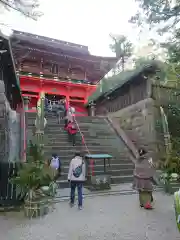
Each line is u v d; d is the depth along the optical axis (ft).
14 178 18.89
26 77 81.76
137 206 20.75
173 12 32.53
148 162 20.92
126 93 54.75
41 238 13.47
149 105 44.34
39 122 39.73
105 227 15.30
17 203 20.47
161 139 42.45
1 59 30.22
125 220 16.76
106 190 27.40
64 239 13.37
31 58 82.99
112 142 45.11
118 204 21.50
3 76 31.78
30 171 18.90
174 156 31.73
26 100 53.11
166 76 40.88
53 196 21.22
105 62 90.74
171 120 44.06
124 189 27.96
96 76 95.50
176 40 35.58
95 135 46.34
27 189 18.75
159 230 14.69
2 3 18.84
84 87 92.58
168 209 19.61
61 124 46.42
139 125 47.24
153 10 32.83
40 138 37.32
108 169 34.35
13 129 34.96
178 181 26.76
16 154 35.47
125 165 36.45
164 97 45.62
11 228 15.16
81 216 17.80
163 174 28.53
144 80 47.06
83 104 93.35
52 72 88.07
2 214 18.43
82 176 20.56
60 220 16.83
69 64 88.74
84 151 38.32
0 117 25.54
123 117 53.67
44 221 16.60
